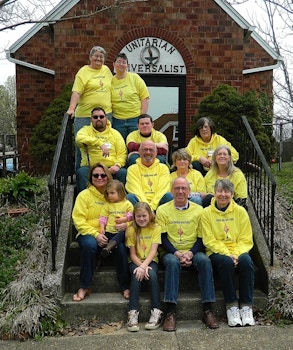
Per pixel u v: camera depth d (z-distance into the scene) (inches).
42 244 194.5
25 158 420.2
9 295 167.9
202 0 382.0
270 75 446.3
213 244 169.9
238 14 382.6
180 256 170.6
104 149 206.5
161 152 219.0
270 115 397.7
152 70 385.1
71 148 235.1
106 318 167.2
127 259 174.6
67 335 158.4
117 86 241.4
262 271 181.0
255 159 220.1
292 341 149.5
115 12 368.5
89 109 233.0
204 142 232.8
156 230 174.1
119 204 180.1
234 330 158.1
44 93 428.1
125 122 242.8
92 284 178.2
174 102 391.5
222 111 348.5
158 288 165.6
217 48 385.1
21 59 428.1
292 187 279.7
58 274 170.1
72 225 203.2
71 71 382.3
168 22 382.6
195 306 169.0
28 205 243.1
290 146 502.9
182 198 174.6
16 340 154.0
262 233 196.5
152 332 158.2
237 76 387.2
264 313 170.1
